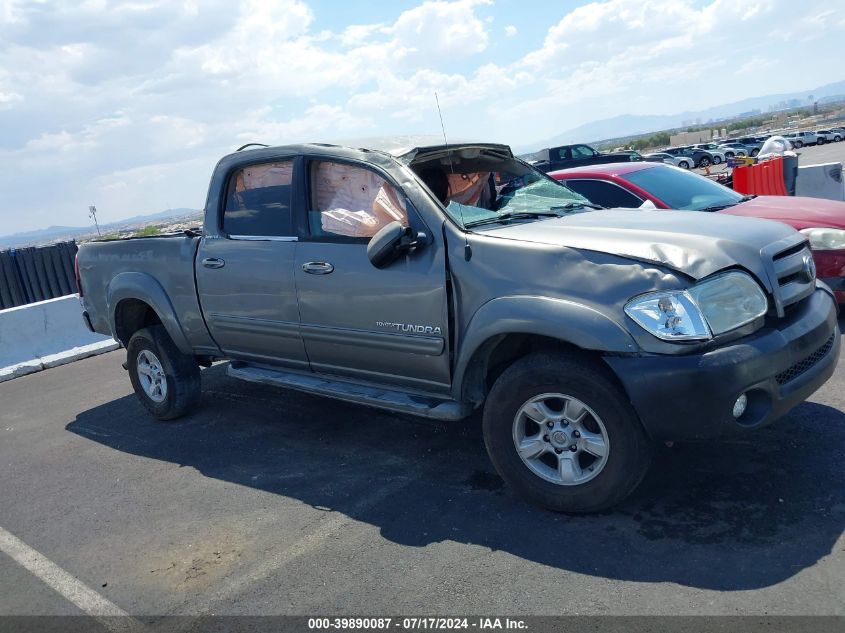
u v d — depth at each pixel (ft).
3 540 13.75
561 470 11.65
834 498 11.31
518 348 12.87
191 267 16.96
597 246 11.28
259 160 15.65
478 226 13.10
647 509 11.69
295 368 15.94
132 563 12.16
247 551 12.04
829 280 19.48
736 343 10.57
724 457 13.12
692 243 11.19
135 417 20.62
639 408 10.63
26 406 24.00
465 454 14.97
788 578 9.50
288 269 14.83
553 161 69.36
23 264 42.91
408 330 13.14
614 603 9.43
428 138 15.64
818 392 15.74
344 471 14.84
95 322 20.21
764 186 31.60
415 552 11.33
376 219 13.69
